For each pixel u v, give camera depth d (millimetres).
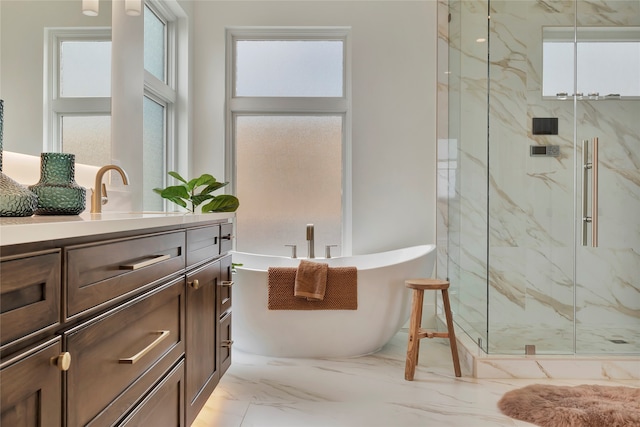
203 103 3482
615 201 2898
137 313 1102
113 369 980
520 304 2682
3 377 645
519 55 2805
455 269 3352
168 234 1317
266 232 3656
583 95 2859
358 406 2115
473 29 3141
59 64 1771
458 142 3346
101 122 2092
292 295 2717
